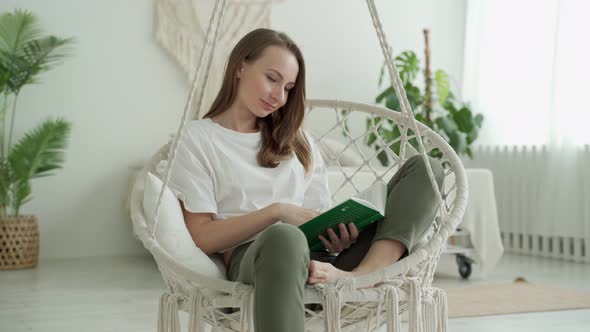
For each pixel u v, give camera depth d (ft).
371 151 16.49
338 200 10.22
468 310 8.98
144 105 14.89
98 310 8.86
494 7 16.15
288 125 5.10
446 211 4.60
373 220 4.38
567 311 8.96
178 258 4.32
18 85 13.06
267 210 4.53
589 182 13.52
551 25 14.74
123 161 14.74
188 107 4.40
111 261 13.69
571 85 13.92
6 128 13.84
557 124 14.19
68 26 14.34
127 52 14.78
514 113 15.57
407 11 17.11
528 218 14.99
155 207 4.39
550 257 14.58
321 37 16.34
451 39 17.48
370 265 4.17
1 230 12.52
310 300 3.77
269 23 15.65
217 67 15.08
